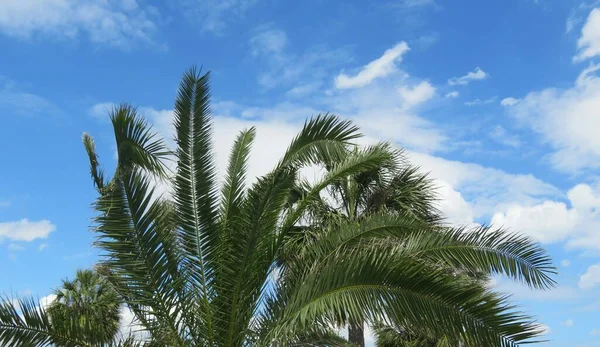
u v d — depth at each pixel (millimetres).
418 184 12961
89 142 7199
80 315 7434
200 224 7930
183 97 8414
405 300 5516
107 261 7254
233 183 8297
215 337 7496
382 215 8602
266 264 7945
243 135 8719
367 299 5648
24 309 6766
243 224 7594
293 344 7262
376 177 12789
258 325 7445
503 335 5070
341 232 8344
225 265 7660
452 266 6766
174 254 7531
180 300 7453
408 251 6652
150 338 7344
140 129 7375
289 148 8141
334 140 8125
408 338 13352
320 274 6184
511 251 6934
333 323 5750
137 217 7266
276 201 7695
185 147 8195
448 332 5270
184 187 8055
